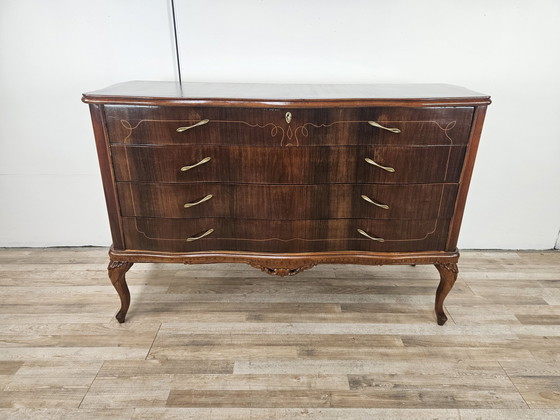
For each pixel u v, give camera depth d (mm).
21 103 1909
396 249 1479
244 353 1457
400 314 1696
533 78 1879
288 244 1466
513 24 1788
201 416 1194
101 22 1783
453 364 1416
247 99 1232
